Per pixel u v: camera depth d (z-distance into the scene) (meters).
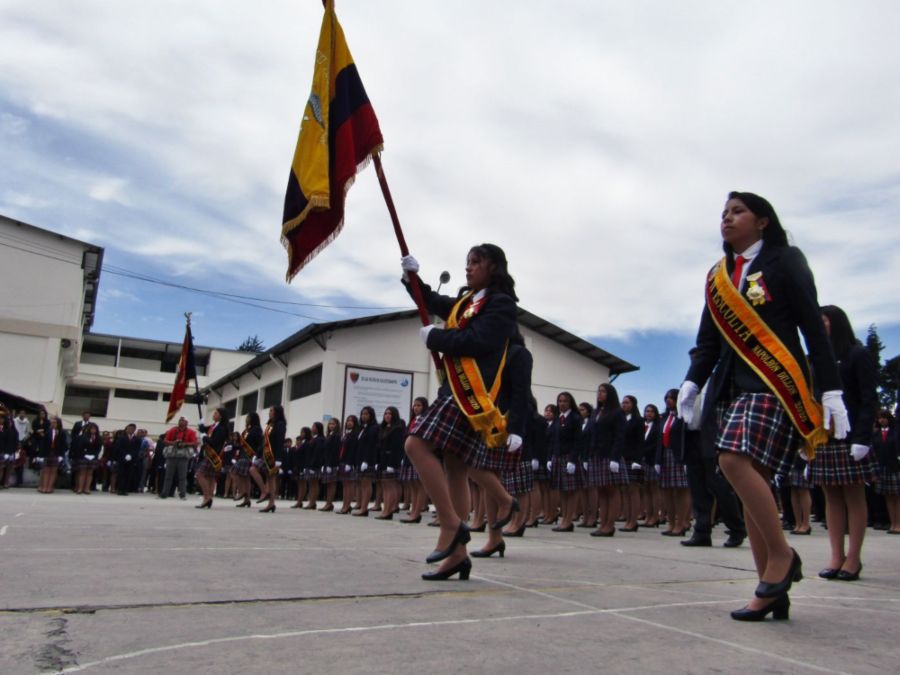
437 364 3.50
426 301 3.76
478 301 3.37
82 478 16.47
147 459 20.11
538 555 4.73
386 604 2.61
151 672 1.67
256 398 30.55
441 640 2.07
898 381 8.92
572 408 8.66
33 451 15.80
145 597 2.58
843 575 3.87
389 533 6.23
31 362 23.78
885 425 9.15
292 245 3.99
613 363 27.38
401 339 23.97
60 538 4.52
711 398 2.68
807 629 2.40
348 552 4.31
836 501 3.99
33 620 2.17
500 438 3.22
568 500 8.29
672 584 3.41
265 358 26.92
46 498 11.96
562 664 1.85
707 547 6.17
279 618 2.30
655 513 9.91
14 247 23.91
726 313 2.61
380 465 9.92
